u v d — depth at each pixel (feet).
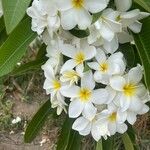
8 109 3.48
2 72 1.33
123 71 1.22
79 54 1.25
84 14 1.11
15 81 3.56
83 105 1.27
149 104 1.41
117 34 1.23
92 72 1.29
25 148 3.21
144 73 1.18
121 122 1.27
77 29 1.19
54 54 1.35
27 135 1.68
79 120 1.30
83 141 2.66
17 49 1.33
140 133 2.72
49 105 1.63
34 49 2.96
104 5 1.09
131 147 1.57
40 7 1.17
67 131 1.57
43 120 1.67
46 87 1.38
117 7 1.17
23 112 3.47
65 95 1.28
